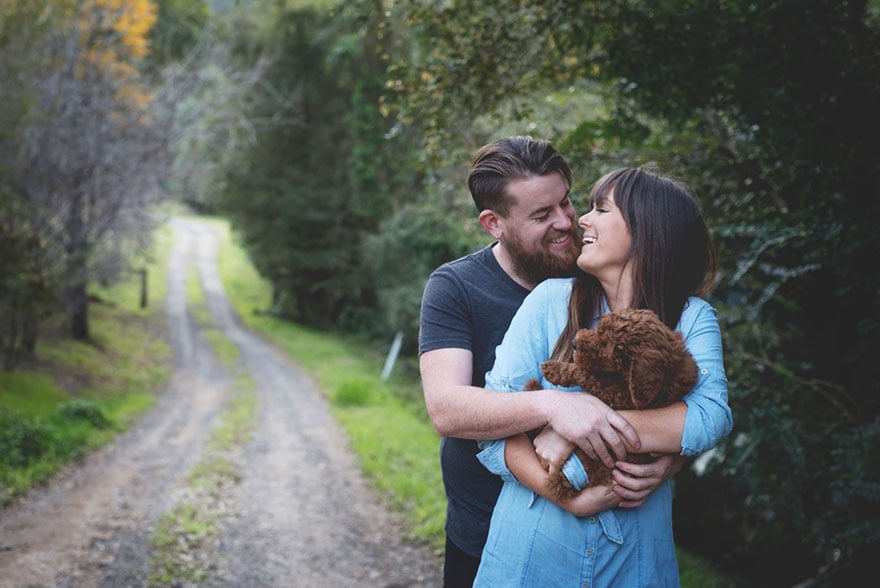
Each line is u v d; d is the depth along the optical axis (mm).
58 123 15102
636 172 1760
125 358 21984
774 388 4629
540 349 1761
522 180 1935
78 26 15906
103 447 10961
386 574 5938
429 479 8773
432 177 6684
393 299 19016
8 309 13523
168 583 5621
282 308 34719
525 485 1738
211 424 13172
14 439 9477
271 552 6379
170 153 19234
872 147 3678
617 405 1601
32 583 5512
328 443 11109
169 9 24109
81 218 16984
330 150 28078
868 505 3904
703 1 3773
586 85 5602
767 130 4016
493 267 2113
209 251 51594
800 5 3588
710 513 5961
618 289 1721
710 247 1788
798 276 4617
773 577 5332
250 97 25844
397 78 5250
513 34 4809
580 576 1649
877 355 4367
